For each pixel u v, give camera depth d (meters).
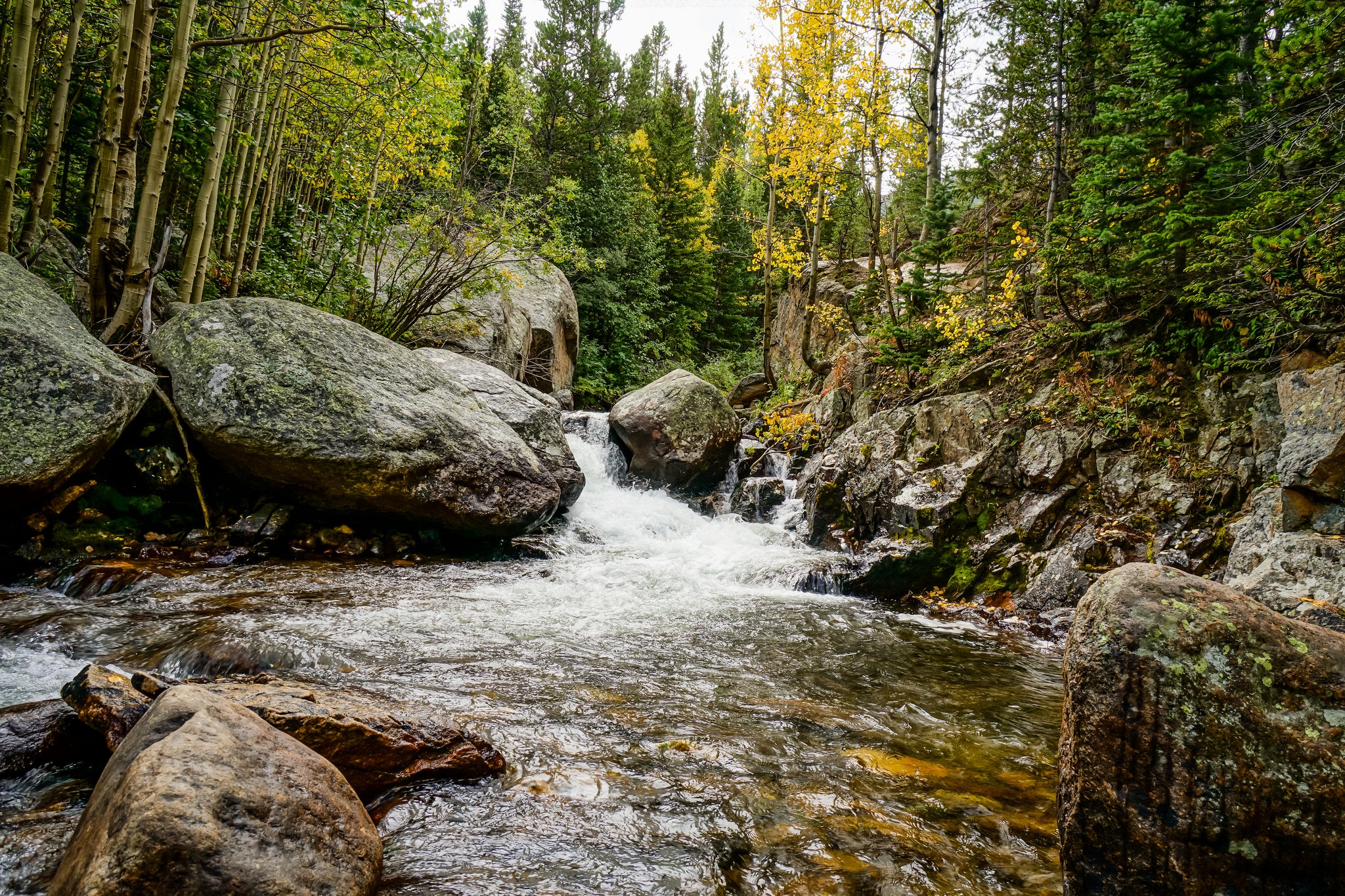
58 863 2.51
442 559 8.77
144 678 3.60
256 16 11.45
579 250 14.11
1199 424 7.75
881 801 3.40
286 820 2.30
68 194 13.32
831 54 14.19
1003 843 3.02
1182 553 6.96
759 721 4.42
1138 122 8.28
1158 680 2.11
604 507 11.67
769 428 14.73
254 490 8.54
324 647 5.19
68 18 10.81
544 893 2.55
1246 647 2.08
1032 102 14.08
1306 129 6.28
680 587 8.32
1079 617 2.38
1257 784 1.96
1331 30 5.73
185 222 14.75
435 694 4.44
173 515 7.90
